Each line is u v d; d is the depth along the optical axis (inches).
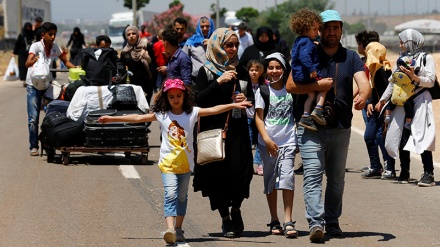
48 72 887.1
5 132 1115.9
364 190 716.0
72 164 836.0
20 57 1980.8
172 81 503.5
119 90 839.1
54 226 557.0
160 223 570.6
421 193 700.0
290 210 538.9
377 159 775.7
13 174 769.6
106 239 520.7
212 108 508.4
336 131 521.3
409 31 719.1
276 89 538.9
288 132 536.7
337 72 516.7
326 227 544.4
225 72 523.8
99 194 675.4
